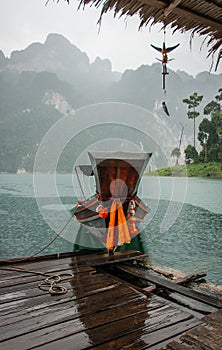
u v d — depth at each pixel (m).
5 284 3.39
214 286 3.94
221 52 2.53
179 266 5.78
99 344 2.20
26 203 15.59
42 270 3.91
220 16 2.02
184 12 1.93
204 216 11.26
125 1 1.86
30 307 2.80
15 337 2.28
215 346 1.96
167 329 2.42
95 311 2.73
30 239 8.30
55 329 2.40
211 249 7.01
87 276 3.71
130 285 3.40
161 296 3.24
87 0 1.84
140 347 2.16
